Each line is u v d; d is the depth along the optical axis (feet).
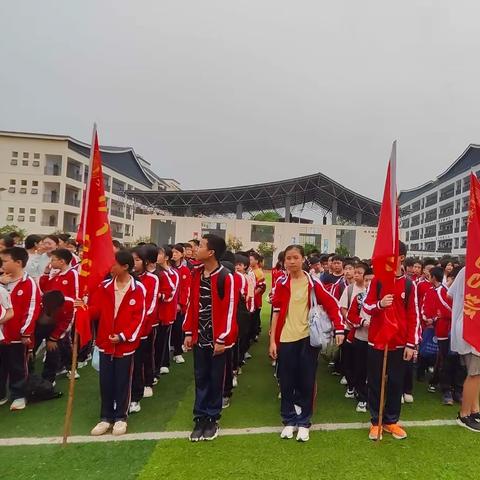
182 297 20.47
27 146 115.24
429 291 17.07
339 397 16.35
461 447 11.84
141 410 14.43
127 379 12.78
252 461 10.85
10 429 12.57
